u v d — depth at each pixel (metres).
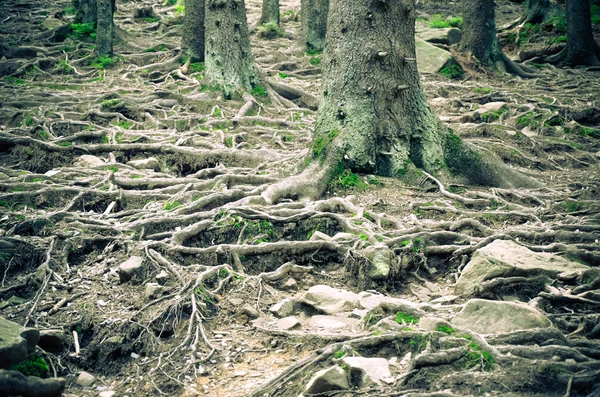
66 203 8.27
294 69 19.67
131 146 10.64
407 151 8.98
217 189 8.52
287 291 6.38
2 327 4.59
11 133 11.77
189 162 10.37
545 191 9.22
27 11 28.89
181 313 5.66
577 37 20.92
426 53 19.56
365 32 8.73
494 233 7.21
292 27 27.41
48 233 7.27
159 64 18.27
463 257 6.79
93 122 12.86
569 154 11.71
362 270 6.45
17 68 18.47
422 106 9.19
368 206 8.00
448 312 5.43
